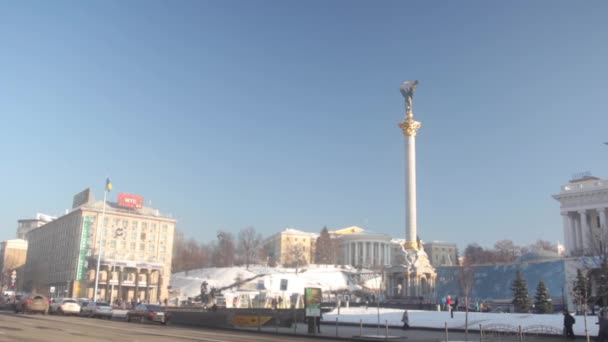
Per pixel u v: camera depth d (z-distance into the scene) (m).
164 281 152.12
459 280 105.62
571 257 101.94
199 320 47.69
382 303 83.94
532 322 46.38
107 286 135.75
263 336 34.47
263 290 98.19
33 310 50.16
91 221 144.88
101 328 33.31
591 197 124.44
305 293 39.69
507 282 107.25
